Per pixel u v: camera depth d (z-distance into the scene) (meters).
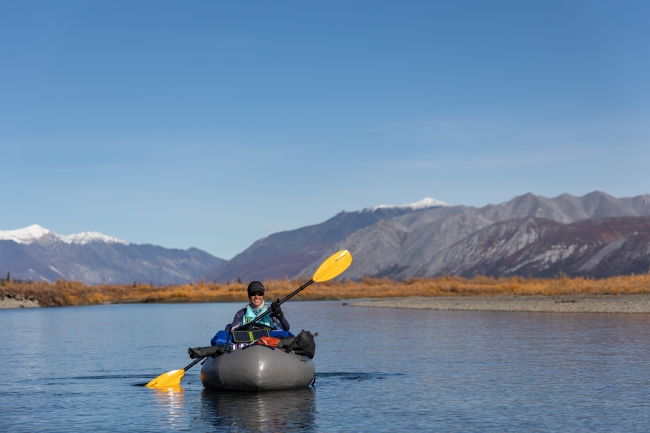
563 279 84.62
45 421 9.95
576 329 24.78
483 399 11.21
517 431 8.91
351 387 12.54
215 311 53.12
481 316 35.28
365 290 112.69
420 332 25.25
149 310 56.50
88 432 9.17
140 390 12.66
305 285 13.16
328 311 47.62
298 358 12.38
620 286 61.69
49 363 16.97
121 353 19.28
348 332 25.88
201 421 9.75
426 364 15.74
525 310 40.31
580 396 11.33
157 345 21.77
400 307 51.59
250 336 12.54
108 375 14.76
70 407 11.02
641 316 32.00
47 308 66.19
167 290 107.44
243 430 9.16
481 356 17.11
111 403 11.33
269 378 11.84
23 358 18.17
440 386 12.59
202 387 12.89
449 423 9.43
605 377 13.30
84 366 16.30
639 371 14.04
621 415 9.80
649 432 8.77
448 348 19.19
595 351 17.61
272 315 13.02
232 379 11.93
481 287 97.94
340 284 137.88
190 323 35.19
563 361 15.80
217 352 12.70
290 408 10.58
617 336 21.69
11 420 10.04
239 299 90.44
